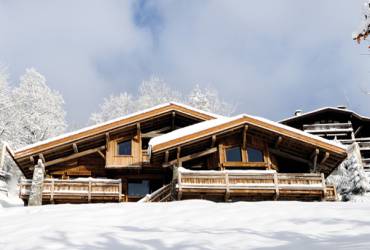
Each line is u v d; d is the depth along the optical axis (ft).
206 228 27.22
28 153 65.98
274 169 68.39
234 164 65.82
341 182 105.40
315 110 139.13
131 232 26.12
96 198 66.28
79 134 68.69
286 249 20.08
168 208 36.76
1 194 96.94
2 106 115.85
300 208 33.60
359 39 22.57
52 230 26.99
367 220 25.98
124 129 73.77
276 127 65.92
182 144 62.85
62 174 71.77
